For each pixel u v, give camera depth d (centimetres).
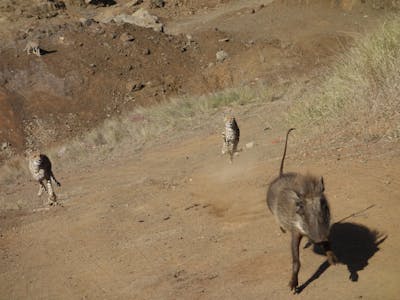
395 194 839
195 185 1230
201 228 940
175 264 819
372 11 4484
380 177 911
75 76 3756
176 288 734
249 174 1172
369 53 1388
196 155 1741
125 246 948
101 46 4019
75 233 1087
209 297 686
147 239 951
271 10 5094
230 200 1048
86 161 2272
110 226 1071
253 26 4775
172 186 1274
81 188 1642
